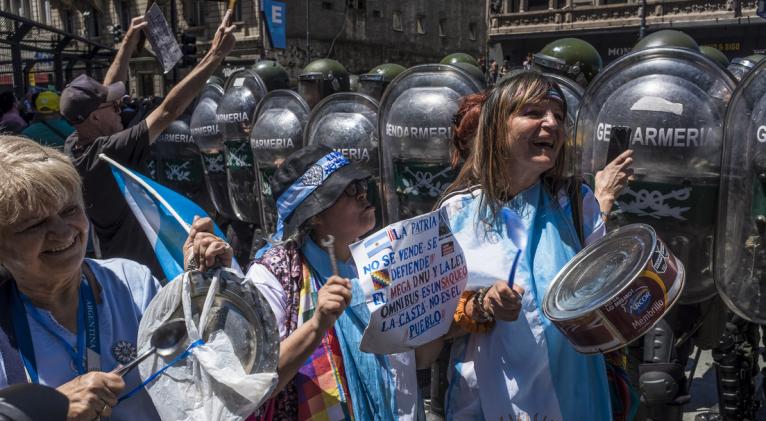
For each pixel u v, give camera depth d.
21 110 10.08
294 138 4.55
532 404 1.83
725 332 2.99
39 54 26.00
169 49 3.76
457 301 1.77
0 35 18.66
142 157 2.86
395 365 1.82
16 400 1.01
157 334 1.43
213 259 1.54
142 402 1.50
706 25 25.05
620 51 27.73
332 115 4.10
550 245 1.88
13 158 1.35
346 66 33.78
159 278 2.89
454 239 1.77
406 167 3.66
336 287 1.57
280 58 30.39
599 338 1.66
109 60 23.19
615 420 2.04
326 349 1.73
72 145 3.04
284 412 1.70
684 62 2.76
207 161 5.79
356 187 1.83
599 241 1.88
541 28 28.97
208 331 1.41
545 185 1.96
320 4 32.03
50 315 1.47
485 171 1.91
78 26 35.75
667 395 2.47
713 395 3.95
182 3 32.06
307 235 1.83
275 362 1.44
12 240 1.35
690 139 2.71
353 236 1.85
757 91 2.45
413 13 37.62
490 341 1.88
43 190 1.34
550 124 1.83
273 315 1.47
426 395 3.73
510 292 1.72
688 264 2.82
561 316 1.69
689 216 2.77
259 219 5.34
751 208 2.50
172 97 2.89
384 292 1.63
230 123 5.27
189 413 1.38
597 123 2.91
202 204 6.30
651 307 1.65
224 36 2.95
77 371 1.46
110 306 1.55
